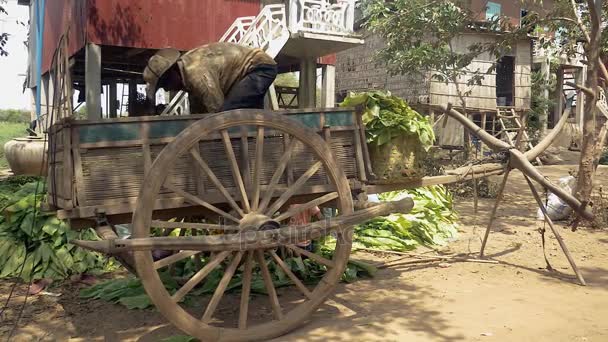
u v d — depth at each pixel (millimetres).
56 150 4191
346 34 11484
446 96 18562
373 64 21016
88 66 10828
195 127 3873
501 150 6309
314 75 13383
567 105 6695
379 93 5125
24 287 5574
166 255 5234
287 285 5668
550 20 10922
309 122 4578
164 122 4090
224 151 4262
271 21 10875
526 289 5562
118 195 3955
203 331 3934
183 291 3857
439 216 8555
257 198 4168
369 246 7316
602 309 4918
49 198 4480
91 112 10883
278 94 15812
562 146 22781
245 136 4254
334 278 4406
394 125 4953
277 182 4301
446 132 18625
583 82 23438
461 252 7297
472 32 18109
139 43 11391
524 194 12969
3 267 5902
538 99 20922
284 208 4906
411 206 4555
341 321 4590
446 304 5051
